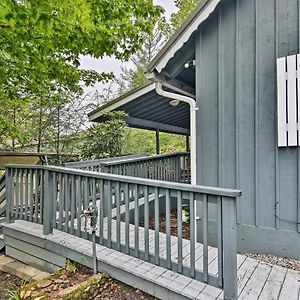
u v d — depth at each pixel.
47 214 3.62
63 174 3.45
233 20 3.87
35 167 3.79
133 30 5.34
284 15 3.54
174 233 4.66
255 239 3.72
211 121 4.07
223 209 2.16
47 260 3.59
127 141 13.65
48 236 3.60
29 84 6.46
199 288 2.38
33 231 3.82
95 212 2.98
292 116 3.45
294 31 3.48
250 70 3.77
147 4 5.27
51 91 7.82
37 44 4.74
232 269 2.12
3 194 4.54
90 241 3.29
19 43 4.64
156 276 2.58
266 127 3.66
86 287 2.62
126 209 2.83
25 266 3.81
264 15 3.66
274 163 3.61
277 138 3.57
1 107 9.11
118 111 6.93
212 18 4.01
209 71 4.08
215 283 2.22
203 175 4.12
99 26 4.61
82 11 3.25
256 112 3.73
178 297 2.37
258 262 3.05
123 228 3.92
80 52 5.53
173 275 2.61
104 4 4.56
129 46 5.65
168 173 7.16
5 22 3.73
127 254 2.81
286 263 3.34
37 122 10.07
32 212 3.88
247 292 2.39
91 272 3.06
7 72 5.75
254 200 3.74
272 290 2.43
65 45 4.85
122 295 2.62
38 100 7.84
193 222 2.36
